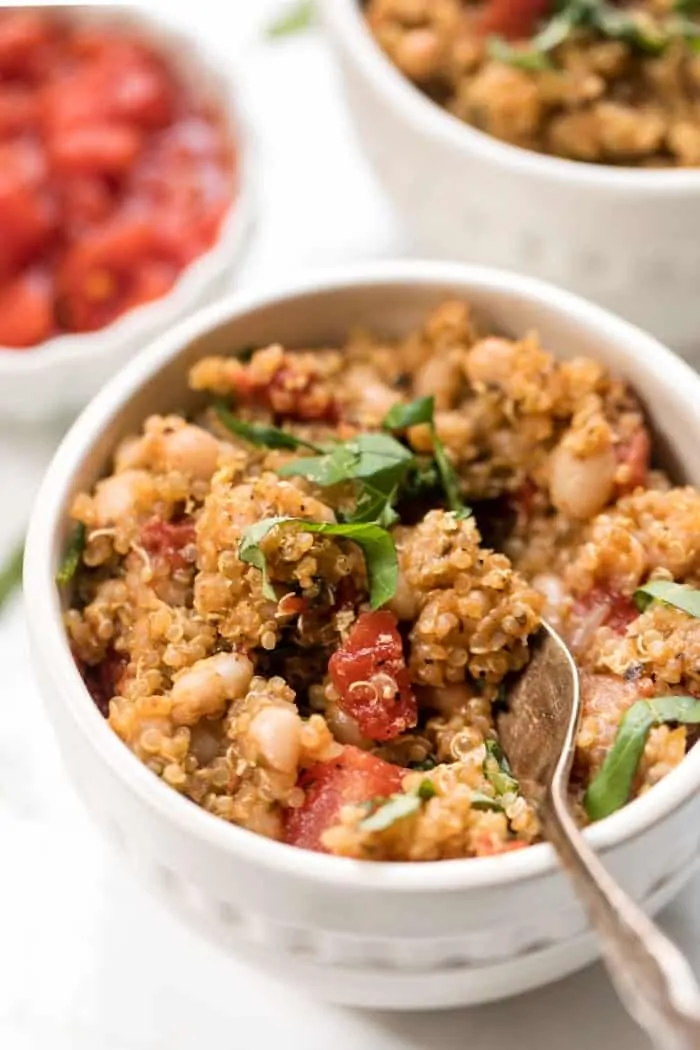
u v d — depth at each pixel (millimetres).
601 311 483
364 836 415
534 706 447
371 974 433
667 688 444
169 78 627
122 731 434
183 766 432
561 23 561
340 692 442
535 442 482
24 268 595
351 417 487
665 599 448
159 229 596
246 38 654
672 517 460
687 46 562
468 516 463
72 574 463
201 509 462
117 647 456
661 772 428
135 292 592
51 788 509
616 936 392
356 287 493
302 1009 477
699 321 567
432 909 411
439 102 572
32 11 625
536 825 423
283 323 495
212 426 486
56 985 482
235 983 480
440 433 481
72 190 600
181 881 433
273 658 451
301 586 447
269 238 610
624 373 480
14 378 563
